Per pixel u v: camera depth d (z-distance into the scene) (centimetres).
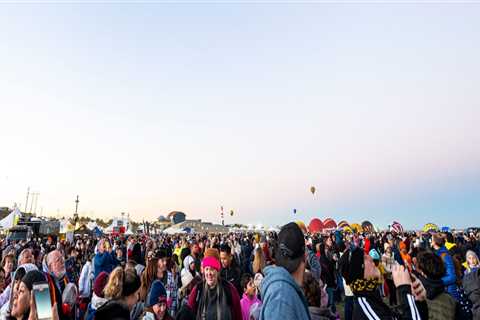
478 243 1370
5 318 299
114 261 770
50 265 485
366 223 3206
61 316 324
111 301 311
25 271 317
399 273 260
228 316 389
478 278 461
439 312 340
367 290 238
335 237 1327
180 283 689
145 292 507
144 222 5200
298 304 156
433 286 350
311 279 364
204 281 423
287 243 180
